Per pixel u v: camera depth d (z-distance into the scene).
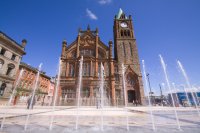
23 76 43.78
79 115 14.57
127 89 45.03
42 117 12.31
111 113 17.34
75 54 48.53
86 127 7.92
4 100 35.09
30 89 46.66
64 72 44.28
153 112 19.09
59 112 18.08
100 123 9.38
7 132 6.35
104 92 40.69
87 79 40.94
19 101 40.66
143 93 44.03
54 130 6.98
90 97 38.94
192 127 7.87
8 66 37.31
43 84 57.22
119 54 50.84
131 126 8.27
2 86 35.38
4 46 35.94
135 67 48.59
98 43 50.09
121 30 57.62
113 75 42.50
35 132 6.44
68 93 40.72
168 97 54.47
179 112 19.38
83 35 51.19
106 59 46.62
